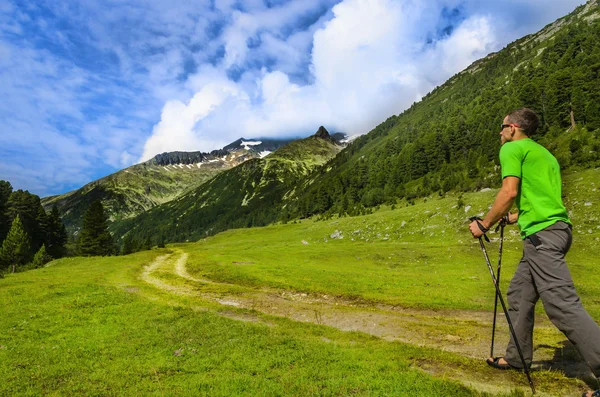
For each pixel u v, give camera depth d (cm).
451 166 17212
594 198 7112
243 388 655
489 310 1747
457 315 1680
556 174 489
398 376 642
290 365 799
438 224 9162
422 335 1086
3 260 7781
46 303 1919
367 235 10438
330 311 1700
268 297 2336
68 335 1249
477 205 9100
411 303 1978
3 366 917
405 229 9788
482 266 4703
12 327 1395
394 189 18488
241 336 1106
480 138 17812
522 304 548
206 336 1134
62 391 723
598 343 420
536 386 544
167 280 3553
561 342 795
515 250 5550
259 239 15238
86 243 10944
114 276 3912
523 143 491
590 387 518
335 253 6694
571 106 13062
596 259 4934
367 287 2669
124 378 783
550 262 462
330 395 589
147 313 1567
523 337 558
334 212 19762
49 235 13038
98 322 1445
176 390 674
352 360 794
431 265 5203
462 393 536
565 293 449
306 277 3266
